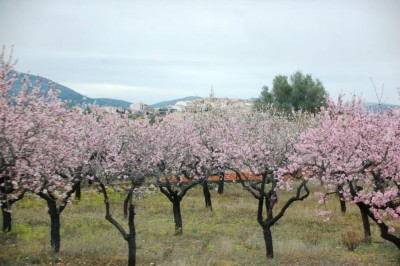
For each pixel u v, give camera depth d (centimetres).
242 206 3072
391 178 1708
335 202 3195
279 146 2311
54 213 1798
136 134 2570
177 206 2308
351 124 1792
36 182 1523
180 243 2056
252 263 1700
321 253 1870
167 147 2636
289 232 2333
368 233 2123
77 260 1673
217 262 1678
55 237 1794
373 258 1784
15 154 1419
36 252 1753
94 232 2242
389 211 1580
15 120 1430
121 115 2873
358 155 1734
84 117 2445
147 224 2464
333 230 2403
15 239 2016
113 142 2528
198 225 2473
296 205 3100
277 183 1816
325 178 1730
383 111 1977
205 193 3027
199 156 2884
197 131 3197
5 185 1530
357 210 2941
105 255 1792
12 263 1575
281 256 1817
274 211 2889
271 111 4681
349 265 1673
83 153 1927
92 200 3200
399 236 2169
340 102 1925
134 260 1622
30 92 1591
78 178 1834
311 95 6550
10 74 1511
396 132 1675
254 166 2112
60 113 1767
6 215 2152
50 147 1590
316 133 1798
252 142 2711
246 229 2402
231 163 2381
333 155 1700
